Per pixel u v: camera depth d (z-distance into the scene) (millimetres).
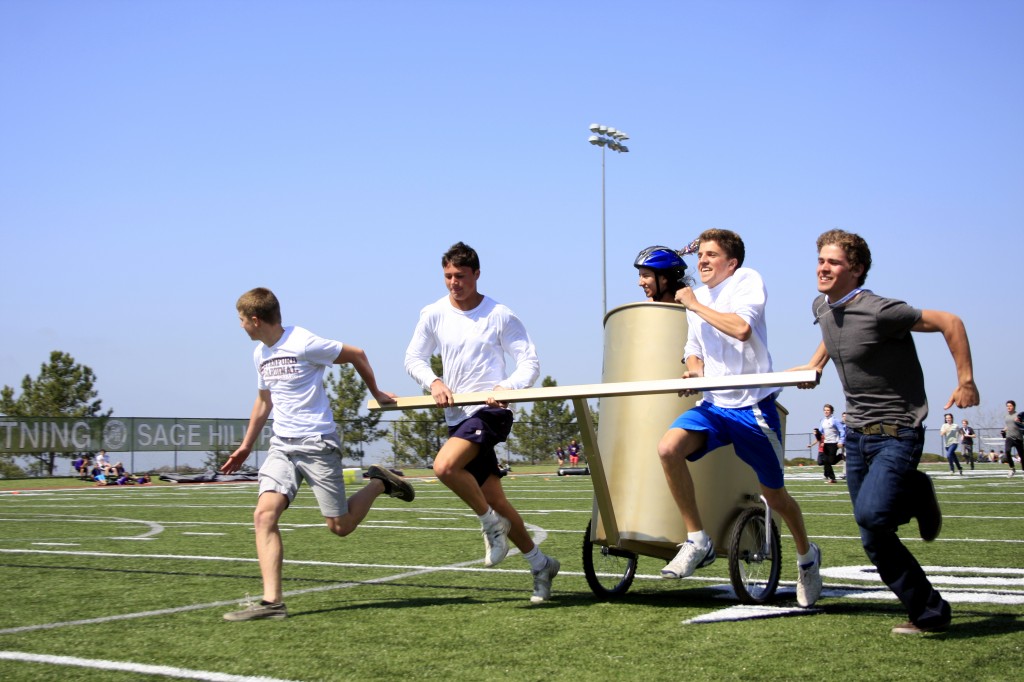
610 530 5641
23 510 15625
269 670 4082
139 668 4125
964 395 4410
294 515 13586
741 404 5336
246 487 26328
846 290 4746
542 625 5020
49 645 4609
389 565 7758
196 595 6168
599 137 34938
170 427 33969
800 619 5137
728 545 5684
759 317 5336
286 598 6004
